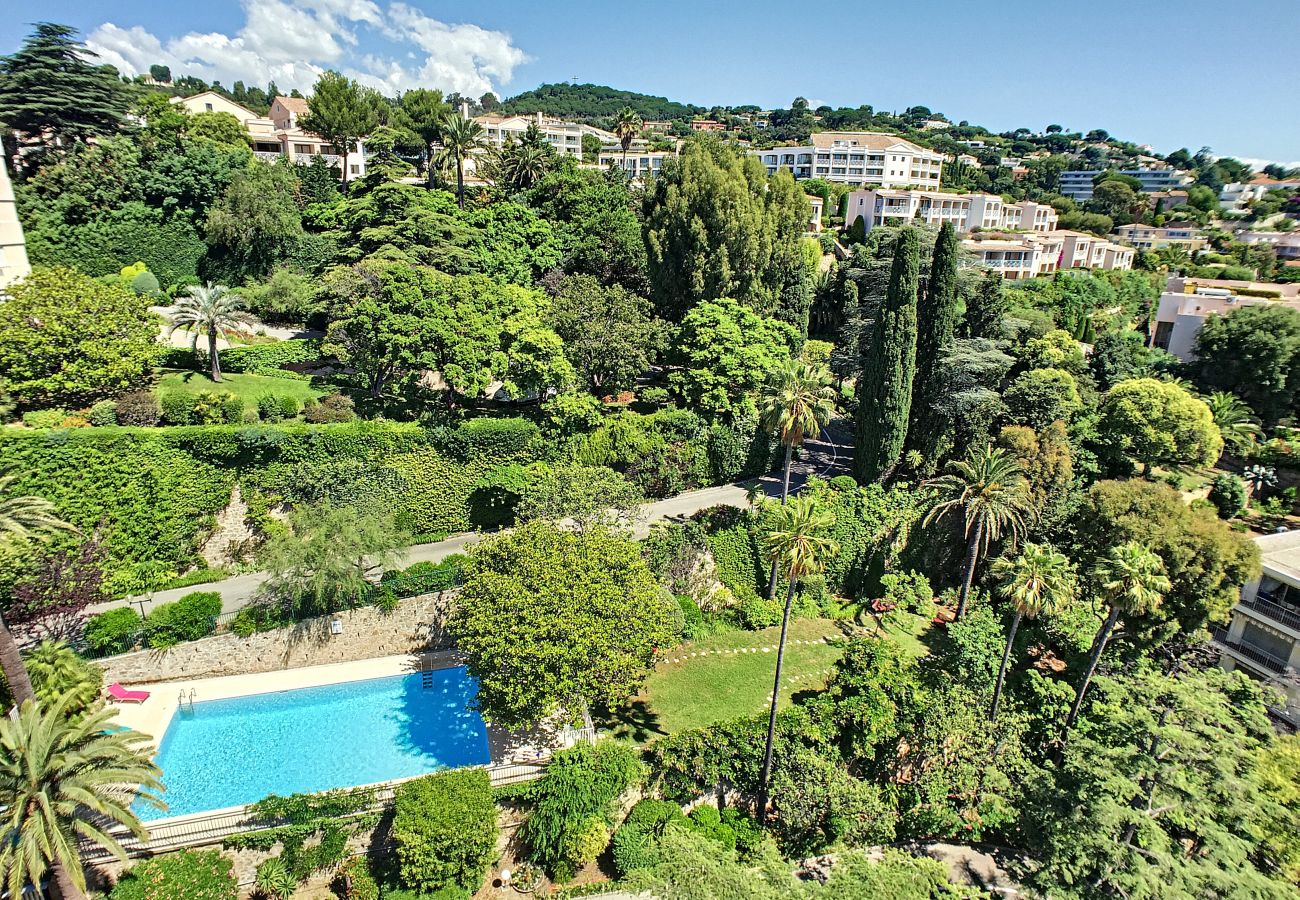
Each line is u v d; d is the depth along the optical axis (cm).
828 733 3803
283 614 3947
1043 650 4938
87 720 2573
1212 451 6081
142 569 4069
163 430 4103
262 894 2953
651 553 4675
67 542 3781
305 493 4406
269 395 4691
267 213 6662
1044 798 3312
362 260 6159
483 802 3053
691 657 4469
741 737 3619
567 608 3450
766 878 2839
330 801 3044
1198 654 4797
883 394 5534
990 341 5956
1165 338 9275
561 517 4350
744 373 5756
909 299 5441
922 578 5322
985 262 11888
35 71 6188
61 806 2427
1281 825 3108
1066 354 6850
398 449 4697
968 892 2991
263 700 3747
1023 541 5297
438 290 5088
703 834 3322
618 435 5278
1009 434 5541
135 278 6069
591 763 3294
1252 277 12506
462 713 3753
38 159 6244
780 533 3619
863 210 13450
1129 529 4634
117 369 4312
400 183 7138
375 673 3994
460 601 3641
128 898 2730
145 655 3691
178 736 3500
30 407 4206
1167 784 3180
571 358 5481
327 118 9319
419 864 2923
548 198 8144
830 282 8650
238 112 11725
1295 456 6669
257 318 6384
